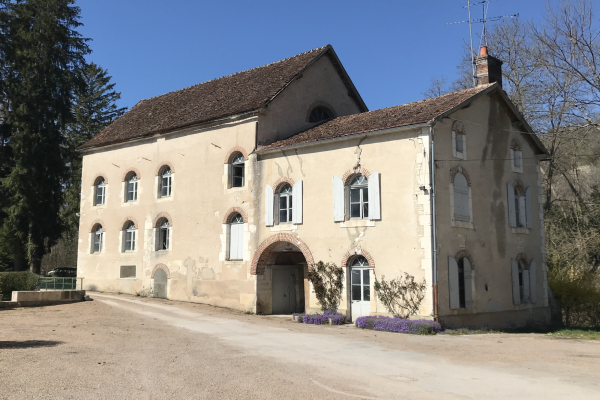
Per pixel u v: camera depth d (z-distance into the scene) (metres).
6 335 14.17
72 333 14.80
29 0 34.97
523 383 9.45
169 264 25.64
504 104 22.72
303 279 23.94
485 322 19.73
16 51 33.56
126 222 27.98
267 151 22.11
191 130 25.61
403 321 17.03
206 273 24.09
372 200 19.16
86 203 30.11
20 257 34.84
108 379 9.32
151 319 18.56
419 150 18.27
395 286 18.28
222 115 23.81
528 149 24.31
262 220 22.25
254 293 22.11
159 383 9.09
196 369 10.27
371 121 20.69
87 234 29.70
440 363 11.38
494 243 20.95
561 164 32.16
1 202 33.84
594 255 29.41
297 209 21.14
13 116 33.47
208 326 17.27
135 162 28.00
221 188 23.94
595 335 18.02
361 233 19.33
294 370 10.36
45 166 33.62
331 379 9.62
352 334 16.17
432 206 17.81
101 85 50.44
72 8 37.16
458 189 19.39
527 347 13.98
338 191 20.08
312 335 15.72
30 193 32.97
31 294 21.83
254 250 22.36
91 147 29.91
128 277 27.33
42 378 9.26
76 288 25.48
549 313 23.75
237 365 10.73
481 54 23.05
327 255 20.14
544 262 23.98
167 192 26.53
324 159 20.67
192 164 25.36
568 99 27.08
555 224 31.09
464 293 19.22
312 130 22.78
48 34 34.78
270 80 24.98
